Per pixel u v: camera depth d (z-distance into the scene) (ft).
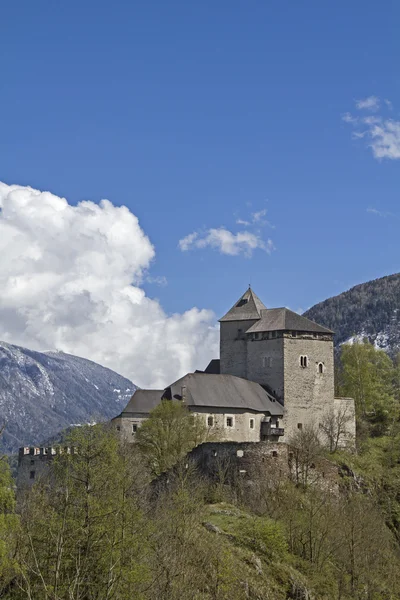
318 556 262.06
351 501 315.17
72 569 160.04
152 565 181.98
